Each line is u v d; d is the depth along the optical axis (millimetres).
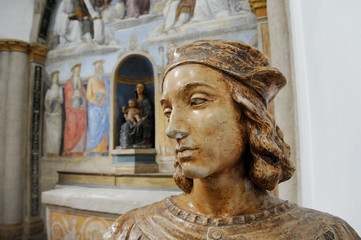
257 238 427
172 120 464
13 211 3252
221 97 463
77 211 2129
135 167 2676
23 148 3418
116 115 3207
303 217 483
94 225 2057
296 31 1174
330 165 780
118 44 3254
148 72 3350
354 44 637
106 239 566
